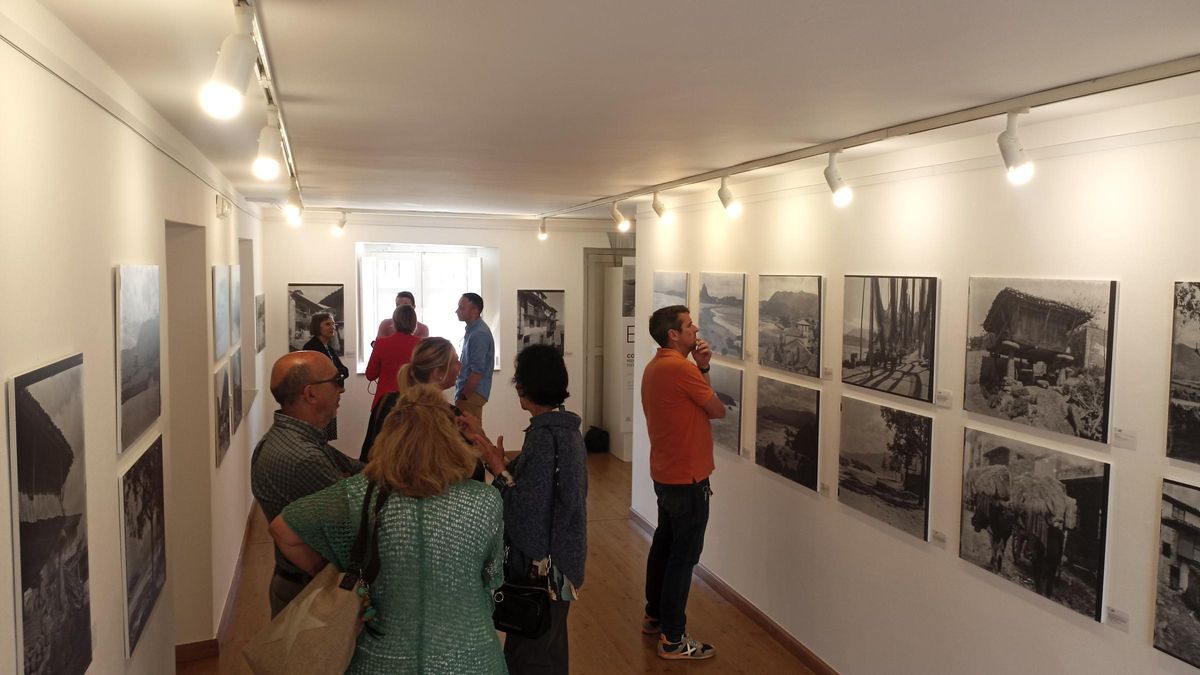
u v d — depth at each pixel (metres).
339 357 8.98
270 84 2.51
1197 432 2.34
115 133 2.43
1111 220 2.62
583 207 7.73
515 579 2.93
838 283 4.10
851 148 3.57
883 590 3.79
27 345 1.67
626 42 2.07
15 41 1.60
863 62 2.22
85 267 2.10
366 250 9.30
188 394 4.29
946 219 3.36
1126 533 2.58
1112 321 2.60
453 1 1.77
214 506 4.43
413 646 1.99
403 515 2.00
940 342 3.40
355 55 2.25
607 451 9.95
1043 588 2.87
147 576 2.74
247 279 7.15
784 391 4.58
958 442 3.30
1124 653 2.60
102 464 2.23
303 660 1.92
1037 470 2.90
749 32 1.96
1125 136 2.57
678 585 4.41
